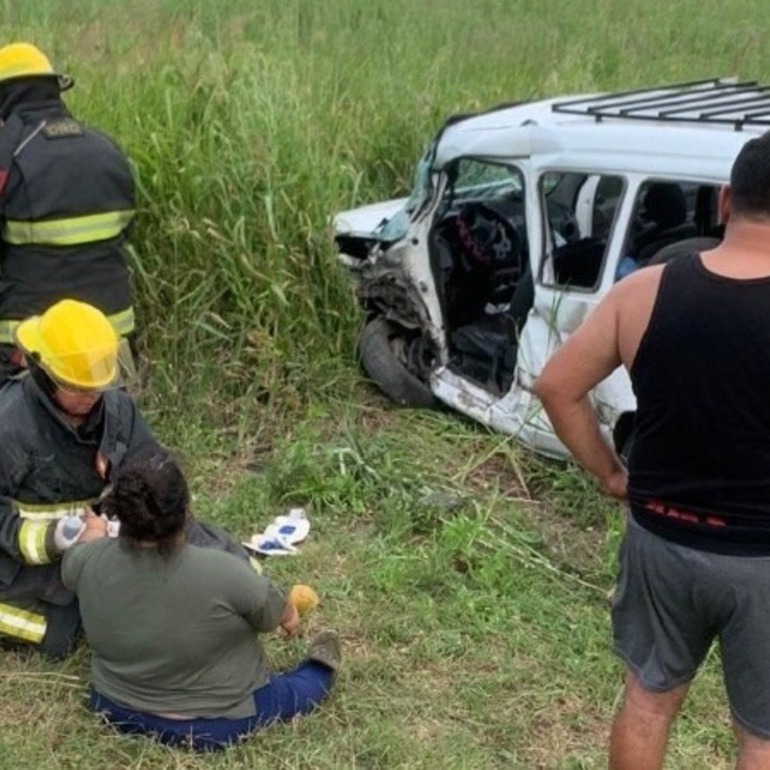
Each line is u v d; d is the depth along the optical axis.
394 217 6.43
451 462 5.86
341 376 6.39
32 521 4.13
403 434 6.10
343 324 6.49
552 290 5.56
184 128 6.73
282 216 6.42
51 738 3.95
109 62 7.70
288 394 6.24
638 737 3.12
